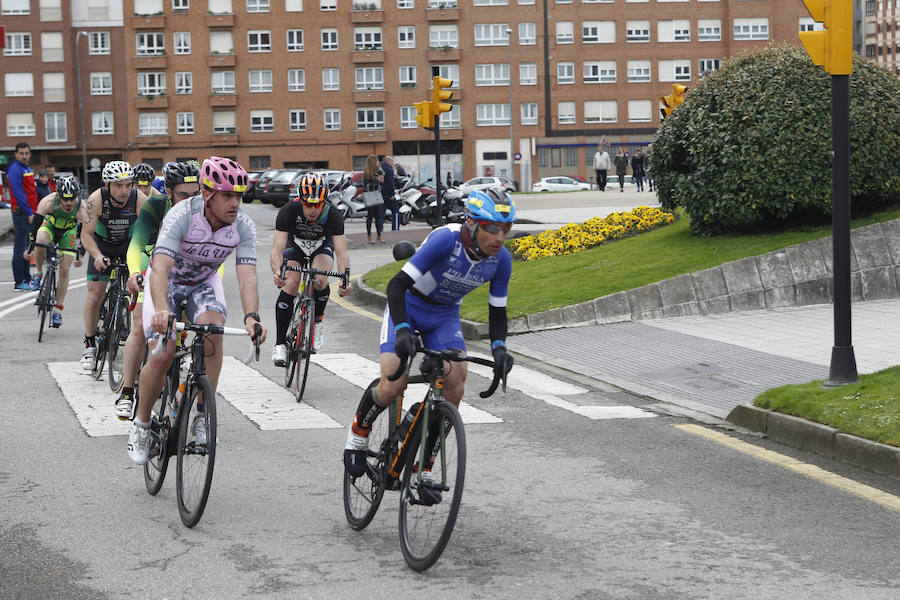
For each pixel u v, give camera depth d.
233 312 14.74
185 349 5.83
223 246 5.93
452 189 33.59
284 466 6.73
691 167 15.88
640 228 18.17
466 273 5.10
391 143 80.50
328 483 6.34
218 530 5.45
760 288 13.59
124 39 78.12
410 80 80.38
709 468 6.66
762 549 5.09
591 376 9.92
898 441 6.52
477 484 6.31
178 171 6.90
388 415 5.37
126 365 7.62
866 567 4.83
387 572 4.82
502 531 5.40
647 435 7.58
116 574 4.79
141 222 6.69
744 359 10.28
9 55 76.88
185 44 78.88
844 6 7.92
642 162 50.84
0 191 63.94
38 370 10.23
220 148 79.69
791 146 14.15
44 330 13.05
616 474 6.52
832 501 5.91
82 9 77.62
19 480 6.39
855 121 14.05
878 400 7.29
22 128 77.38
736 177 14.45
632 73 80.88
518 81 80.56
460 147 81.06
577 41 80.38
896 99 14.37
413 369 8.98
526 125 80.88
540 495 6.07
